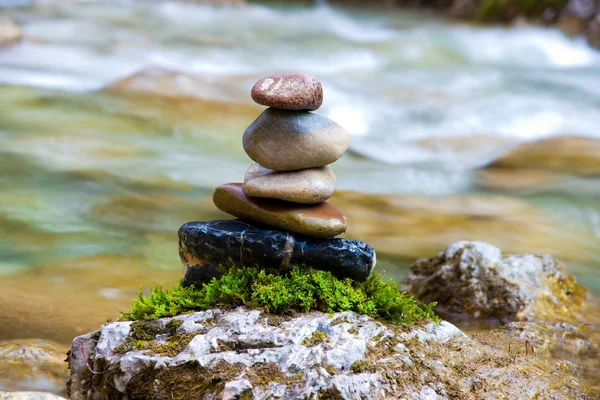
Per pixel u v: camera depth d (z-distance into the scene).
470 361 1.26
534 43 4.53
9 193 2.01
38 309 1.50
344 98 3.32
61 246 1.74
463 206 2.12
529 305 1.48
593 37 4.47
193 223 1.30
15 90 3.01
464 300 1.51
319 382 1.18
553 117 3.14
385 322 1.27
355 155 2.64
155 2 5.47
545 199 2.19
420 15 5.86
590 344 1.39
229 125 2.77
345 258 1.28
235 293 1.26
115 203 1.99
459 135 2.94
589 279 1.70
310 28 5.06
